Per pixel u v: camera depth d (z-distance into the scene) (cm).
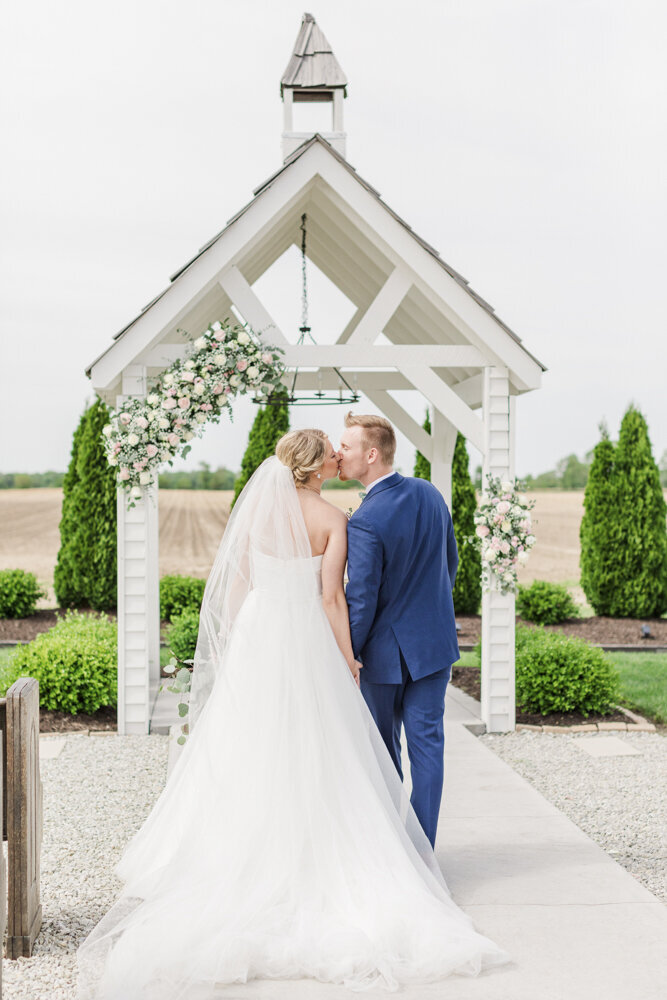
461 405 643
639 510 1196
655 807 500
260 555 346
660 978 288
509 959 298
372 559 350
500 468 651
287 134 686
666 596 1206
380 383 861
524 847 412
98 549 1182
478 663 930
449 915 312
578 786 539
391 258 627
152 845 355
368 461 364
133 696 650
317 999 274
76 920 346
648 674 872
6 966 308
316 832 321
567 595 1188
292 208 635
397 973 287
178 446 613
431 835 361
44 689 676
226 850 325
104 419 1169
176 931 295
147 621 649
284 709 333
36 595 1213
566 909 342
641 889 363
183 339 797
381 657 363
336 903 312
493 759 572
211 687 371
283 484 348
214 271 601
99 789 528
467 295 622
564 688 697
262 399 709
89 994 280
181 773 358
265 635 341
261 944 292
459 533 1203
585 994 277
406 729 371
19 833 314
